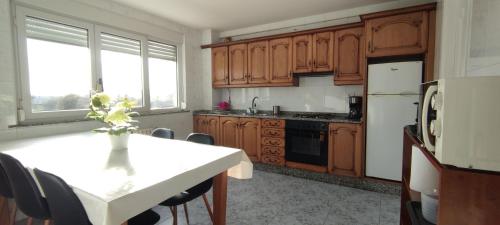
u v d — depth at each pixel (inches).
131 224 55.3
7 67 88.4
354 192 112.6
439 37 96.7
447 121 34.4
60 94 106.1
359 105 129.7
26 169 52.1
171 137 96.7
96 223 39.2
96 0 115.1
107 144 78.7
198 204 100.2
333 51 131.0
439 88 37.0
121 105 70.1
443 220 34.8
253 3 126.5
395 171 109.7
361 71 123.8
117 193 40.0
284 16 148.0
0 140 86.5
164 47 155.6
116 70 128.4
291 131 135.6
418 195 61.2
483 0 58.3
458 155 34.1
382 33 109.0
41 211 54.7
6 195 65.5
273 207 97.5
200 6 130.3
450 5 81.9
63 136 94.9
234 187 118.1
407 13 104.3
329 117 135.0
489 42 55.9
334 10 138.3
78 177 47.6
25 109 94.9
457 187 33.9
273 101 166.4
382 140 111.3
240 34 174.1
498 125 31.9
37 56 98.6
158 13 140.9
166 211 94.6
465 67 67.8
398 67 105.9
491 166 32.7
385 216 90.5
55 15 102.3
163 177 47.5
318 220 87.7
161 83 154.7
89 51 114.7
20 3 92.4
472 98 32.8
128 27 130.0
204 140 86.7
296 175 135.6
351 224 85.3
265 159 145.1
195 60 175.6
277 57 149.0
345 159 120.9
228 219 88.1
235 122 154.7
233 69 166.1
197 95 178.4
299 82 156.3
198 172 54.3
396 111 107.5
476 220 33.5
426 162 50.6
